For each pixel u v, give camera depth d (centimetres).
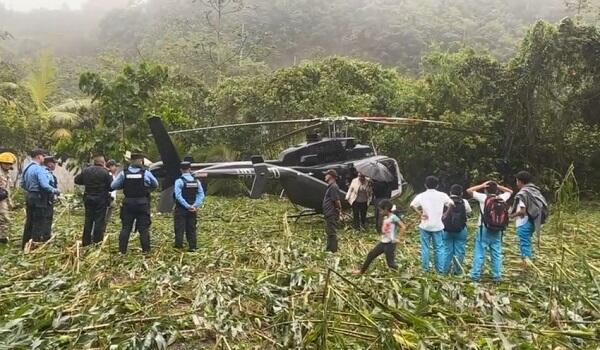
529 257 694
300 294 527
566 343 415
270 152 1753
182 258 706
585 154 1512
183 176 788
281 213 1238
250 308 502
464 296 528
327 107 1684
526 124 1517
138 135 1347
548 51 1453
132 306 492
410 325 435
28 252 711
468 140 1455
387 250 649
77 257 638
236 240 861
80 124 1838
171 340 415
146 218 759
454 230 684
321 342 400
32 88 1802
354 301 488
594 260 771
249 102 1806
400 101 1619
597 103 1521
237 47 3706
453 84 1514
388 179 1015
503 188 711
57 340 417
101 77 1337
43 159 797
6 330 422
